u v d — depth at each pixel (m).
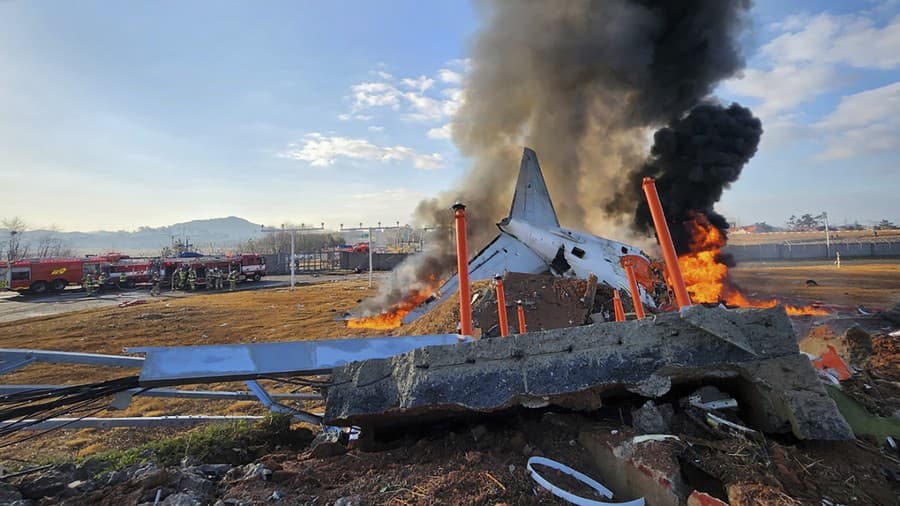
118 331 15.66
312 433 4.65
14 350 3.32
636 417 3.06
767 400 2.91
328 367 3.52
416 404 3.01
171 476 2.88
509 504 2.44
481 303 9.32
